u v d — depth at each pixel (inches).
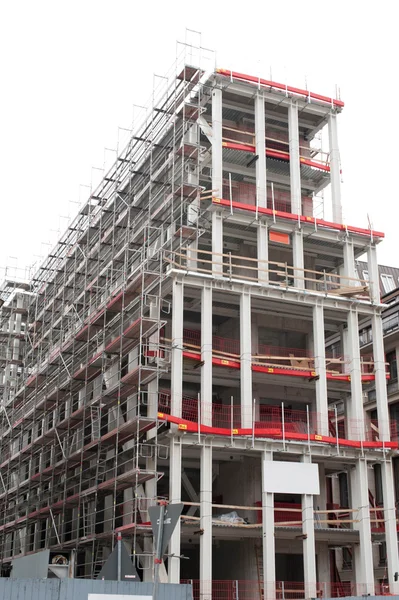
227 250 2166.6
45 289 2500.0
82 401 2116.1
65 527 2143.2
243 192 2158.0
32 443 2213.3
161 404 1817.2
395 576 1877.5
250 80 2162.9
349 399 2139.5
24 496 2461.9
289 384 2038.6
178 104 1994.3
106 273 2102.6
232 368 1909.4
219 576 2032.5
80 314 2231.8
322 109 2272.4
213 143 2068.2
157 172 2000.5
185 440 1744.6
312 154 2341.3
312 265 2260.1
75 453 1899.6
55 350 2295.8
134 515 1656.0
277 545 1934.1
